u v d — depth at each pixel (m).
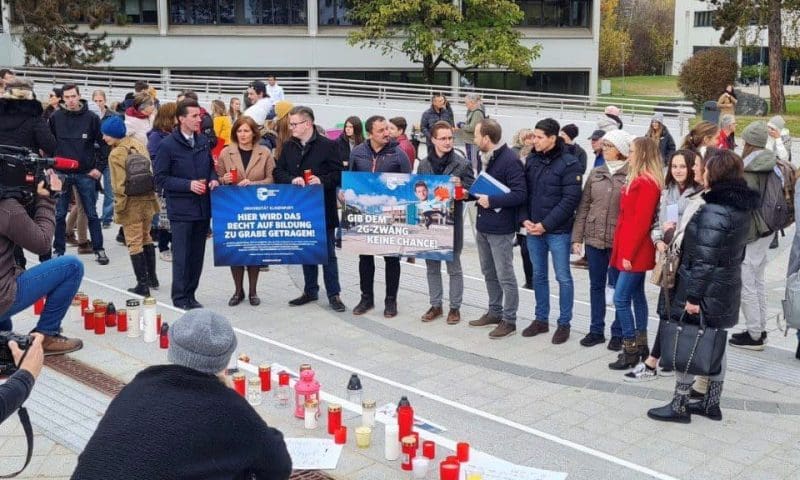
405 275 11.00
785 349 8.23
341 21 45.22
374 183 8.72
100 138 11.09
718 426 6.41
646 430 6.33
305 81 37.34
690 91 41.22
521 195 8.17
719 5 42.22
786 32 42.03
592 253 7.99
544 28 45.91
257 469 3.30
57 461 5.62
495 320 8.84
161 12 43.62
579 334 8.59
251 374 7.30
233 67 44.59
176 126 8.98
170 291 9.96
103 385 6.95
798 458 5.88
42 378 7.08
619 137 7.77
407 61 45.12
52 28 35.75
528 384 7.24
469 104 16.59
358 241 8.86
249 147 9.30
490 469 5.53
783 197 7.90
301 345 8.21
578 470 5.66
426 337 8.49
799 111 41.50
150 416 3.10
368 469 5.57
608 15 79.44
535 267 8.42
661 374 7.45
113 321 8.51
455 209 8.74
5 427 6.12
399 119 11.98
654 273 6.78
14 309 6.86
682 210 7.21
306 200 9.02
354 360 7.82
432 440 5.92
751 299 8.01
